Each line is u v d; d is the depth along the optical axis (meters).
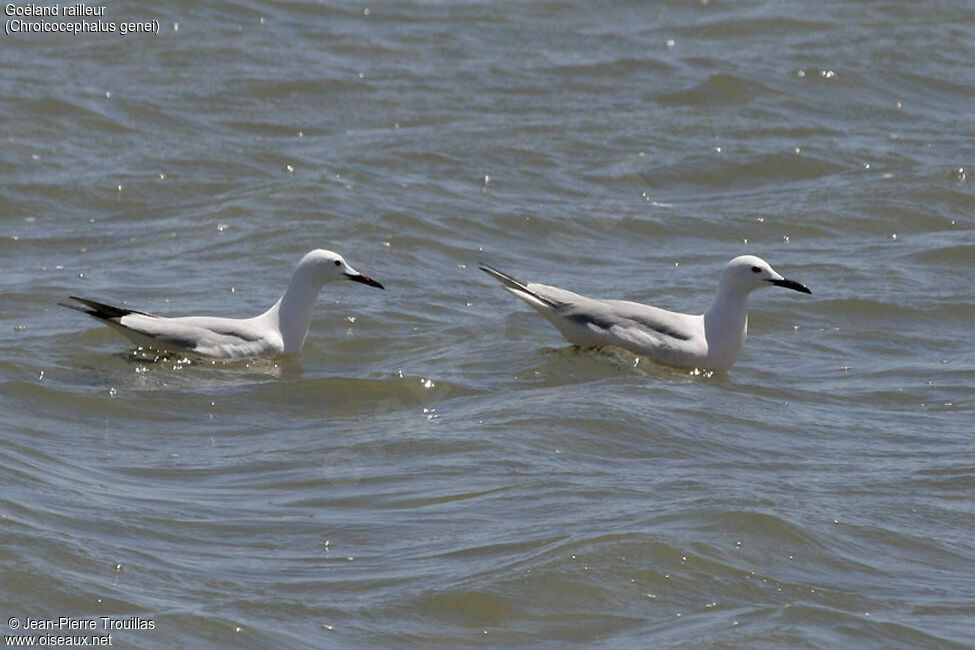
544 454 13.26
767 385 15.98
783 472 13.10
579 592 10.52
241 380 15.86
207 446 13.65
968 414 15.02
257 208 22.33
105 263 20.23
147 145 24.89
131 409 14.69
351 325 18.02
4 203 22.36
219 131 25.62
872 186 23.98
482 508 11.98
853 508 12.20
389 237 21.41
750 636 9.98
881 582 10.95
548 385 15.68
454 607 10.28
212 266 20.19
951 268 20.55
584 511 11.89
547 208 23.05
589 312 17.05
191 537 11.32
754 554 11.19
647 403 14.78
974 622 10.34
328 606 10.23
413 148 25.17
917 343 17.78
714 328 16.70
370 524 11.64
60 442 13.55
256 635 9.79
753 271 16.53
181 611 10.02
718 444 13.78
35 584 10.25
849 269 20.47
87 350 16.64
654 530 11.39
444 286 19.81
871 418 14.86
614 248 21.75
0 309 18.12
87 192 22.92
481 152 25.14
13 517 11.17
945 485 12.84
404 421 14.41
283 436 13.97
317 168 24.19
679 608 10.45
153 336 16.41
